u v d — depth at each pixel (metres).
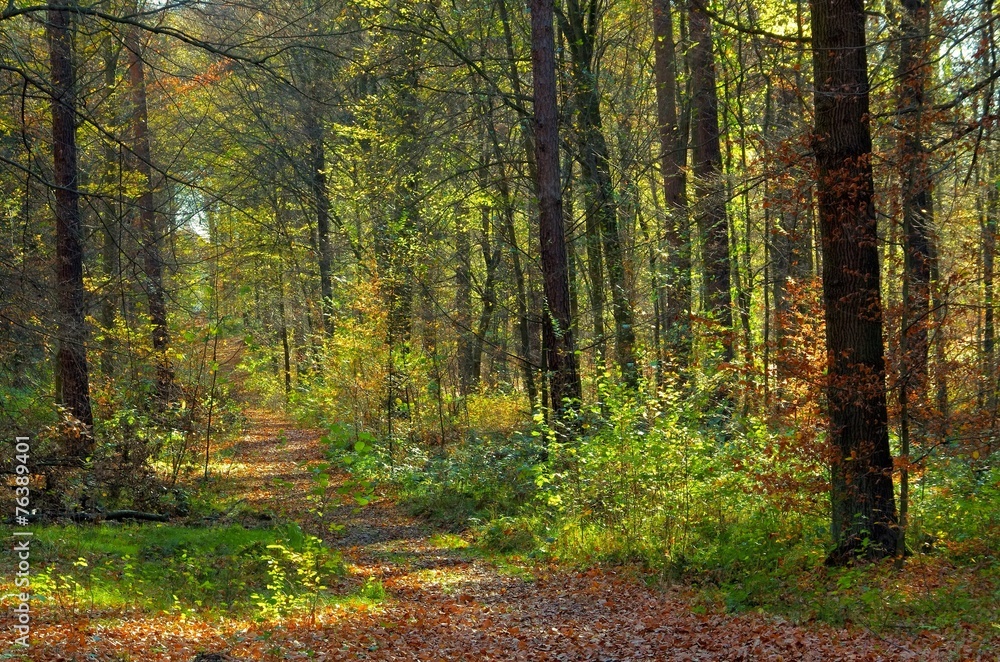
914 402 11.65
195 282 19.09
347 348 25.22
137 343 17.81
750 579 10.55
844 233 10.50
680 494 12.87
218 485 20.64
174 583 10.91
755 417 13.92
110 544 12.34
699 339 15.73
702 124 20.52
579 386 17.73
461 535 15.91
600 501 13.66
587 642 8.53
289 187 14.91
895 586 9.41
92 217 16.92
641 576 11.66
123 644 7.46
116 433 16.36
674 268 18.66
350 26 19.39
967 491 12.35
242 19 11.44
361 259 26.83
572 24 21.25
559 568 12.75
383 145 22.86
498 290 28.25
